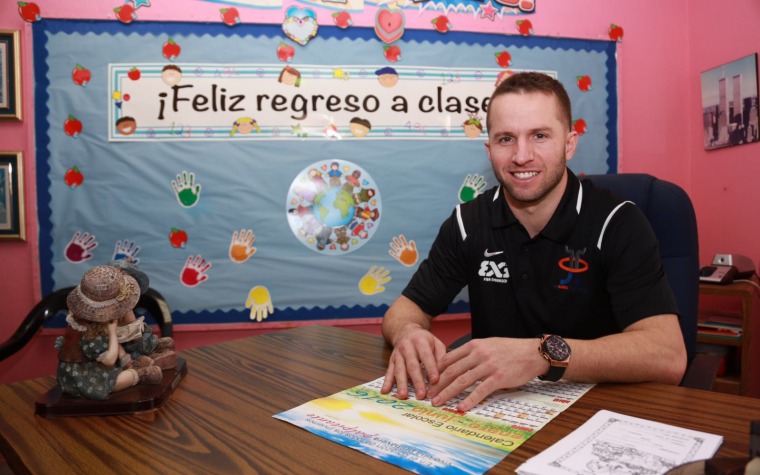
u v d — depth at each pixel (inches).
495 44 85.2
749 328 68.5
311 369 38.2
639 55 89.9
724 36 82.7
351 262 83.0
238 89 80.0
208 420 28.5
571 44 87.3
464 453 23.7
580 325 45.7
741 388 69.1
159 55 78.4
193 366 39.1
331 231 82.4
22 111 76.0
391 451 24.1
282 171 81.3
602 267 44.2
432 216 84.4
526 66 86.1
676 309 39.6
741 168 80.0
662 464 21.7
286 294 81.7
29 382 36.2
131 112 78.0
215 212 80.0
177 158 79.0
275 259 81.4
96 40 77.0
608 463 21.9
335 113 82.0
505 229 47.8
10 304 76.6
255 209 80.7
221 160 79.9
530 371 32.0
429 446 24.5
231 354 42.4
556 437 25.2
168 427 27.6
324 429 26.9
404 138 83.4
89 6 76.7
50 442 26.0
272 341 46.9
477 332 51.0
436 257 51.5
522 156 42.1
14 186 75.7
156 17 77.8
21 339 63.2
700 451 22.9
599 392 31.9
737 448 23.3
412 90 83.4
